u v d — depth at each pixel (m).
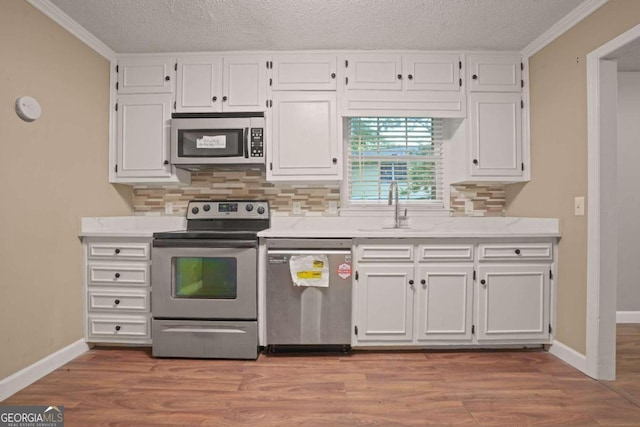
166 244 2.20
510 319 2.24
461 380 1.89
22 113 1.82
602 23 1.91
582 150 2.05
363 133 2.87
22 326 1.83
